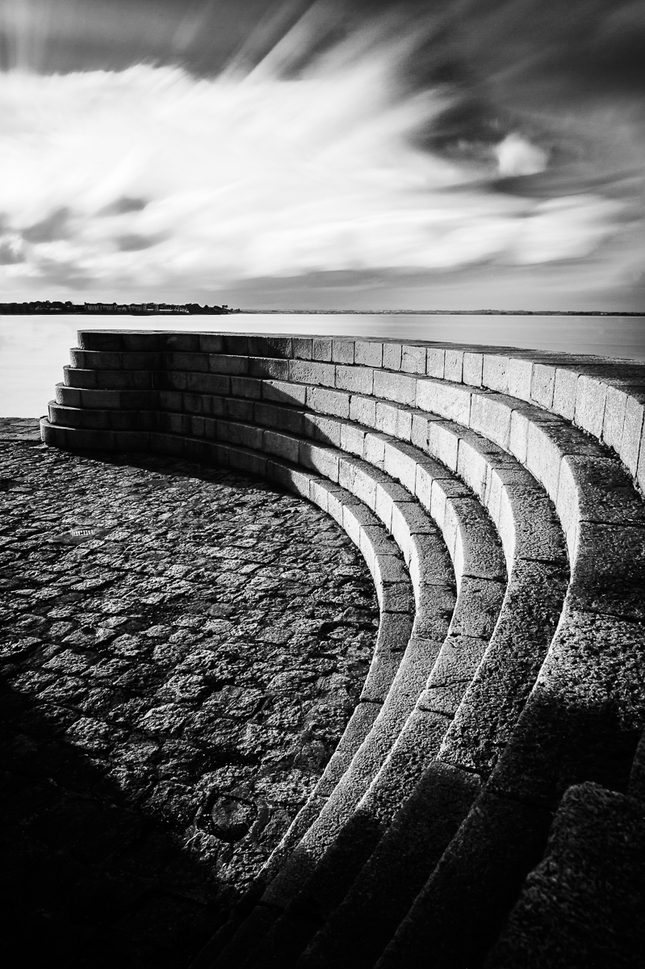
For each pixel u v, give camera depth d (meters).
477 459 4.88
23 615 4.92
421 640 3.62
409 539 5.07
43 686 4.01
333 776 3.01
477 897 1.33
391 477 6.48
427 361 7.00
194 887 2.65
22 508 7.45
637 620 2.11
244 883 2.67
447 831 1.79
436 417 6.33
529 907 1.05
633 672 1.88
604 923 1.02
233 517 7.10
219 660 4.28
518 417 4.66
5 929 2.48
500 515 4.17
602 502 2.97
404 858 1.75
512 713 2.15
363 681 4.03
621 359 5.39
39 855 2.80
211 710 3.77
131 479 8.61
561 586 2.88
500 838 1.45
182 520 7.02
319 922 1.88
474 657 3.01
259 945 1.84
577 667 1.91
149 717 3.71
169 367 10.43
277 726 3.62
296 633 4.61
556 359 5.27
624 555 2.51
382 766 2.55
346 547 6.18
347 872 2.03
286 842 2.68
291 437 8.34
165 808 3.06
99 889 2.65
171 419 10.08
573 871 1.11
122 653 4.38
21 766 3.33
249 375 9.55
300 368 8.84
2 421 12.50
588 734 1.69
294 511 7.28
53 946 2.41
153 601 5.13
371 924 1.58
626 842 1.17
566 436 3.98
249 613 4.91
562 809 1.26
